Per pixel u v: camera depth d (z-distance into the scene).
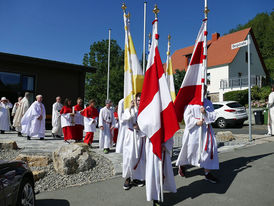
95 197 3.74
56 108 10.44
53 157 5.18
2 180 2.48
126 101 4.40
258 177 4.37
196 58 4.46
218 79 28.03
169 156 3.59
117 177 4.74
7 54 12.77
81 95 15.88
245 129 13.26
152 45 3.76
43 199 3.69
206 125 4.32
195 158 4.37
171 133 3.45
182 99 4.50
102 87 36.59
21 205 2.79
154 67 3.68
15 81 13.74
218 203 3.39
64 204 3.49
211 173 4.59
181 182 4.37
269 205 3.26
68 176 4.73
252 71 30.58
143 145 4.07
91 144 8.59
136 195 3.80
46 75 14.70
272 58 41.22
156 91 3.56
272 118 9.44
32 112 9.57
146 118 3.50
